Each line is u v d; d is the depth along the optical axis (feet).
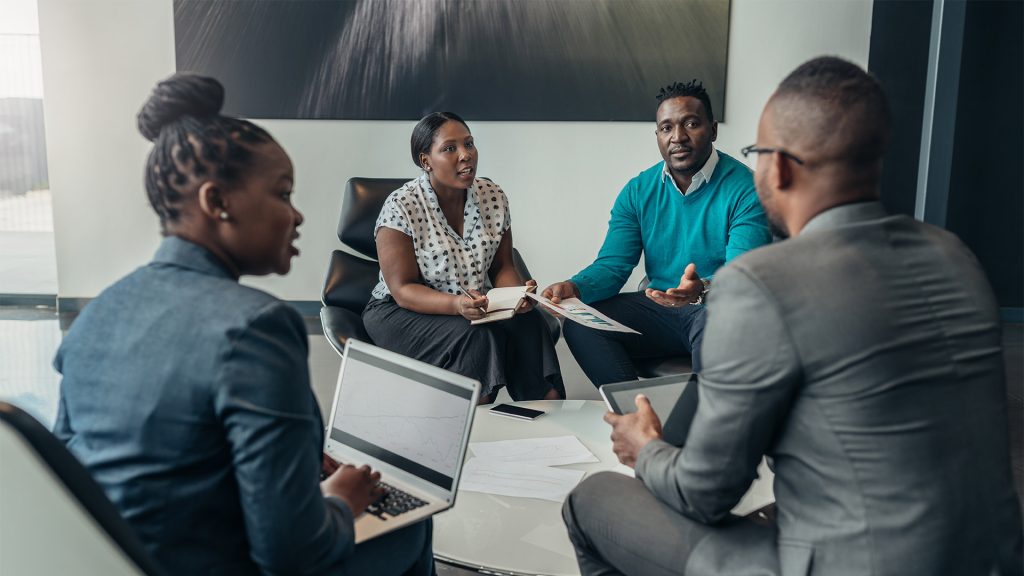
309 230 15.31
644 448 4.08
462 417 4.49
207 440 3.31
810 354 3.23
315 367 12.41
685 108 8.34
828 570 3.29
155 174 3.51
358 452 4.99
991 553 3.36
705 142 8.45
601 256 9.25
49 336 13.79
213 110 3.64
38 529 2.68
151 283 3.49
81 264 15.33
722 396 3.42
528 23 14.57
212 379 3.21
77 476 2.66
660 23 14.56
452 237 8.89
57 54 14.62
